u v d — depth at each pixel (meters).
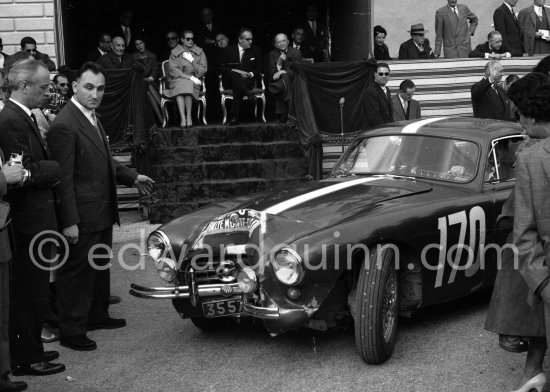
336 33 13.07
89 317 6.07
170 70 11.04
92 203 5.70
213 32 12.77
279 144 10.48
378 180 6.09
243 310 5.19
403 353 5.31
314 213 5.32
